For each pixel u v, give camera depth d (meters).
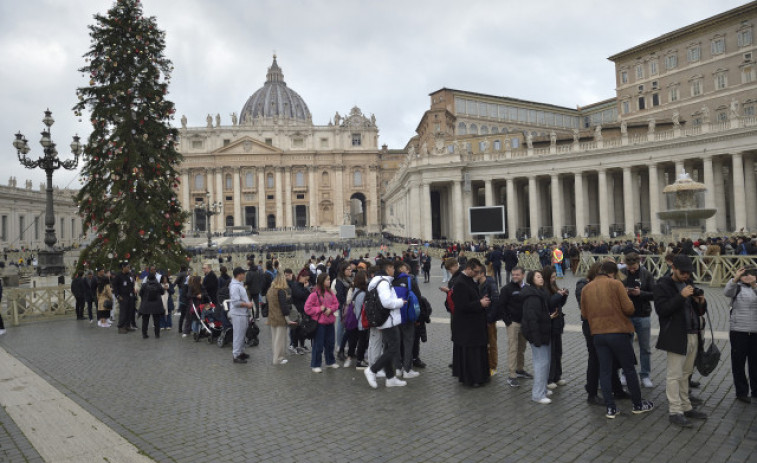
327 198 112.88
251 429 6.61
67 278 32.56
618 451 5.60
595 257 24.88
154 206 23.19
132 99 22.72
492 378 8.88
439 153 55.31
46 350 12.19
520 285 8.41
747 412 6.61
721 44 58.12
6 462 5.70
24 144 20.16
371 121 115.69
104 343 13.12
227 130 110.56
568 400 7.52
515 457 5.53
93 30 22.67
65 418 7.14
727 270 18.22
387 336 8.48
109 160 22.62
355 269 12.31
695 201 29.72
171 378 9.36
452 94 80.31
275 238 80.44
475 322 8.34
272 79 155.62
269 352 11.73
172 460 5.69
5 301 22.30
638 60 67.88
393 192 83.81
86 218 23.20
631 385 6.76
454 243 42.56
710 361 6.56
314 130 112.94
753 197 43.88
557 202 50.34
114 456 5.82
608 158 47.72
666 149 44.53
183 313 14.71
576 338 11.69
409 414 7.08
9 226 66.31
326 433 6.42
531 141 57.28
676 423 6.29
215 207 49.62
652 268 20.73
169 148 24.48
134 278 17.61
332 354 10.16
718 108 58.56
